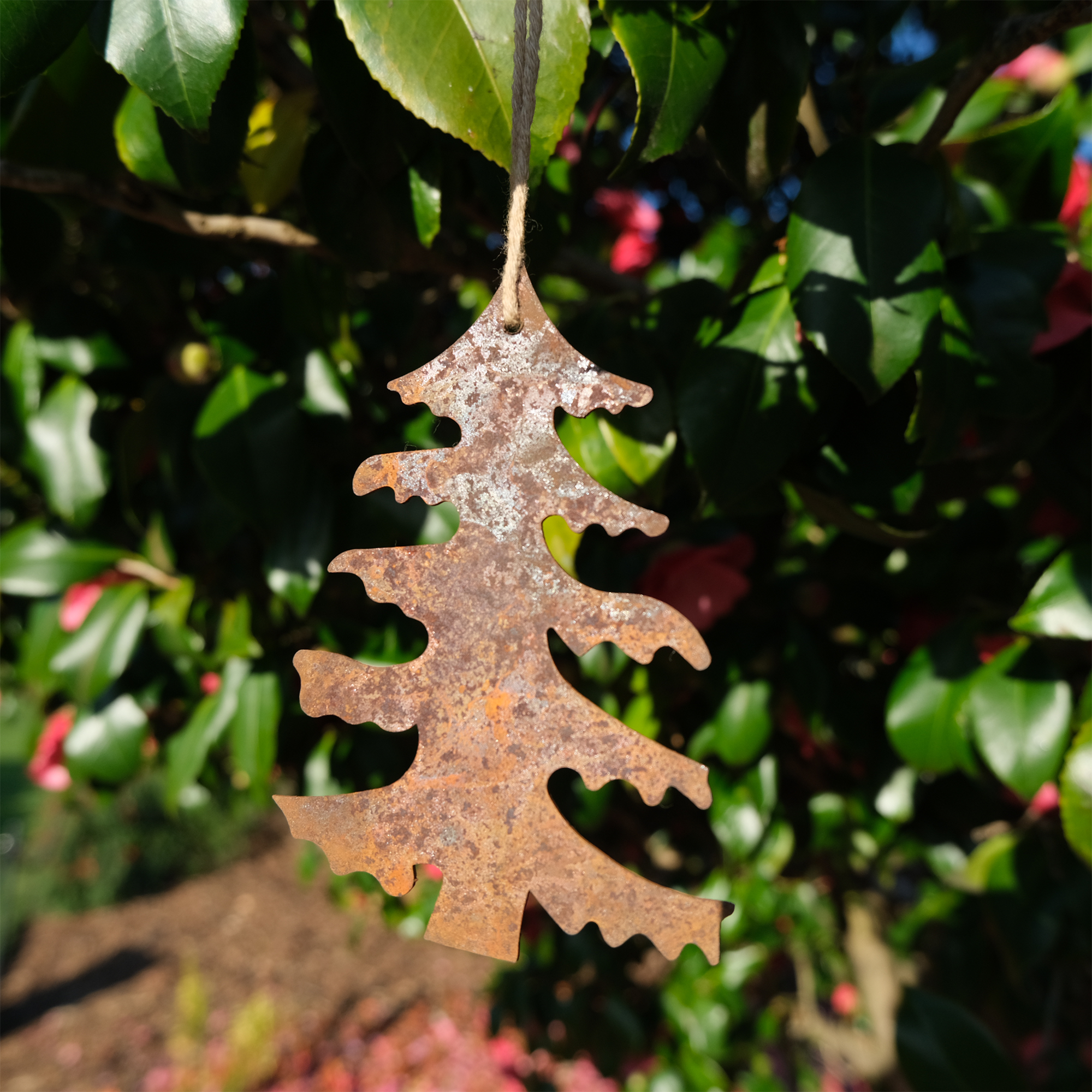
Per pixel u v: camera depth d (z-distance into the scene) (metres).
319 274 0.36
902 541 0.30
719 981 0.78
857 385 0.25
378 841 0.18
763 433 0.28
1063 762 0.32
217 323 0.36
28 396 0.38
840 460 0.29
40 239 0.35
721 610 0.34
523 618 0.19
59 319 0.38
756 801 0.43
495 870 0.18
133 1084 2.00
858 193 0.26
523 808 0.18
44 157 0.29
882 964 0.74
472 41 0.22
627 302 0.36
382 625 0.41
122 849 2.96
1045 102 0.52
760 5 0.26
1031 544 0.43
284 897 2.97
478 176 0.29
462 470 0.19
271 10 0.33
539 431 0.19
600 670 0.35
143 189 0.28
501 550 0.19
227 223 0.29
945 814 0.48
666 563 0.34
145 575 0.43
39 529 0.43
